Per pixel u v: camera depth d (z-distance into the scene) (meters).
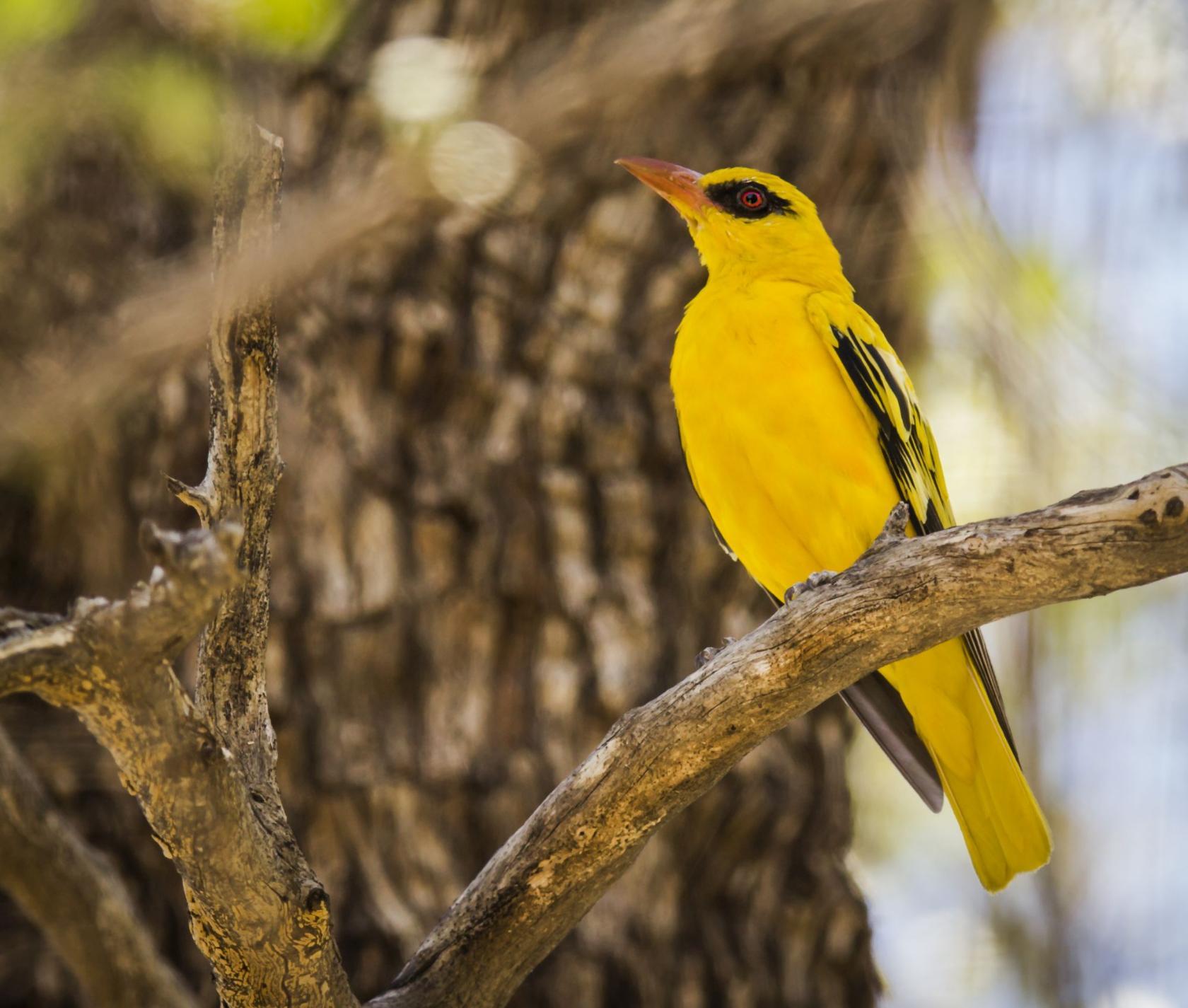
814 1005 11.27
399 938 10.42
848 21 11.04
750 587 11.70
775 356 10.16
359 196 8.50
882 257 12.48
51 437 8.71
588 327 11.52
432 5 11.29
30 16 8.72
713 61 9.80
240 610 6.46
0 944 10.99
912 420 10.71
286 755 10.77
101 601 5.20
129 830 11.09
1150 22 12.11
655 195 11.75
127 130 9.80
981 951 14.92
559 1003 10.68
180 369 10.46
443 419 11.32
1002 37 12.19
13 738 11.05
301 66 11.09
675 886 11.10
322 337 11.29
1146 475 5.96
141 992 7.67
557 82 8.93
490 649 11.05
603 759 6.96
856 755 16.33
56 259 11.30
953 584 6.29
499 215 11.29
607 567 11.34
